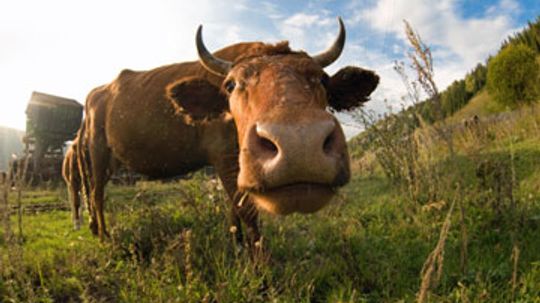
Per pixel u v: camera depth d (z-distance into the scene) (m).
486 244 4.15
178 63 5.83
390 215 5.57
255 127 2.72
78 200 7.78
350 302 2.95
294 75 3.21
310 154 2.39
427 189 5.76
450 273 3.45
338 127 2.78
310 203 2.52
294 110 2.59
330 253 4.41
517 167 6.79
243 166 2.70
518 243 3.78
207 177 7.44
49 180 19.02
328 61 4.19
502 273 3.30
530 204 4.83
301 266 3.88
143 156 5.68
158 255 4.12
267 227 5.35
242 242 5.00
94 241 5.88
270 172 2.47
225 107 4.47
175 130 5.20
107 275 4.13
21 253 3.62
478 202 4.99
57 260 4.71
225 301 3.25
